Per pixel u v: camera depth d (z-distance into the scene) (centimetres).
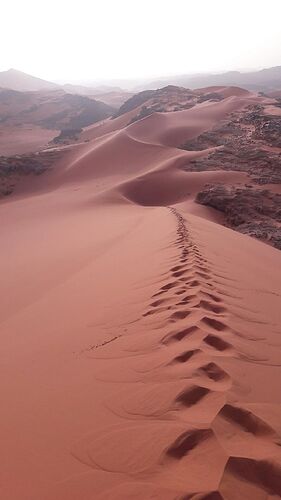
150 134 6525
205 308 606
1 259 1981
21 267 1623
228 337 511
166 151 5628
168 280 776
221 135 5991
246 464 285
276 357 500
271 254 1548
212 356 446
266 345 530
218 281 773
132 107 11475
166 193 4109
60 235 2411
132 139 6122
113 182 4800
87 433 371
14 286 1309
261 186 3906
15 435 395
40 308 932
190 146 5900
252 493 267
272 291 857
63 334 693
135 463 315
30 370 566
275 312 707
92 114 14375
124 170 5334
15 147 10662
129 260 1127
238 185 3947
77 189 4766
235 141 5456
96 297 861
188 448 314
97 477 311
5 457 362
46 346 653
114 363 506
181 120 6988
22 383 526
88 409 413
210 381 405
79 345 613
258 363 469
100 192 4228
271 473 283
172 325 557
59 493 302
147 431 347
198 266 823
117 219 2555
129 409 391
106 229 2184
